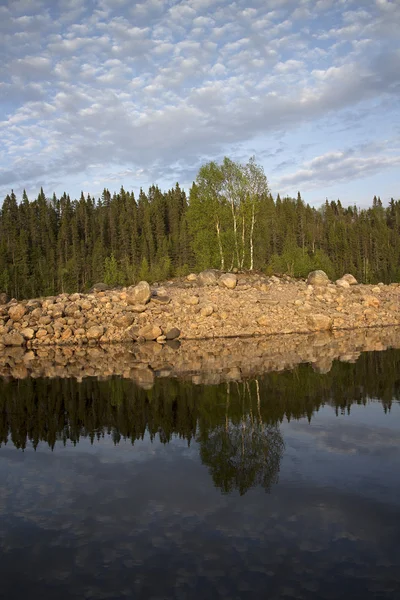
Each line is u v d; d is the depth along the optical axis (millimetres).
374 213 116250
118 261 87062
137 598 3201
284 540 3896
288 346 17672
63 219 108188
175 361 15047
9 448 6707
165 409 8633
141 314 23438
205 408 8586
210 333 21844
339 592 3201
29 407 9195
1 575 3553
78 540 4031
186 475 5410
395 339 19250
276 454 5988
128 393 10188
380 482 5016
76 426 7746
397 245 93875
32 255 88312
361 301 27172
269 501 4633
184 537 3998
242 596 3186
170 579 3412
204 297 26000
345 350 16031
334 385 10211
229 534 4016
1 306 25109
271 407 8469
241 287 28719
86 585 3383
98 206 119062
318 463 5621
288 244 58062
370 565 3514
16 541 4051
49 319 22969
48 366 15172
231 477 5289
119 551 3826
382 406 8305
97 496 4938
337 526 4098
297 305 25344
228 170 42000
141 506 4641
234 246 43719
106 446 6645
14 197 113562
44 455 6363
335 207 140500
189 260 79125
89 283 84188
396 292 29750
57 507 4711
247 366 13297
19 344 21500
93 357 17125
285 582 3330
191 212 43688
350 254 91188
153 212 102938
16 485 5332
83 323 23078
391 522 4152
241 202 42406
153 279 51969
